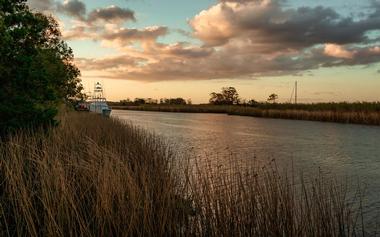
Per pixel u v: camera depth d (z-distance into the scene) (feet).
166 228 19.84
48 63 57.77
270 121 163.12
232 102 408.46
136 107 407.03
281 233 19.43
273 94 317.01
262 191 21.01
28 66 34.55
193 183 22.84
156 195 21.66
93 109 142.10
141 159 30.73
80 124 60.49
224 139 86.53
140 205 20.04
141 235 18.92
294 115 175.22
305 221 19.62
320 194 22.11
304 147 71.77
